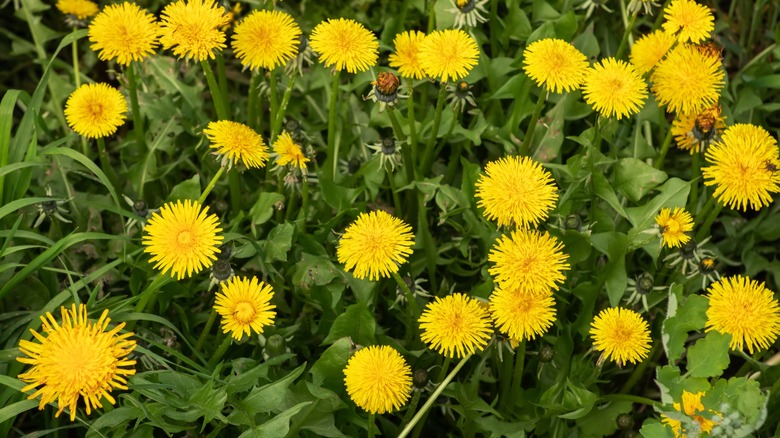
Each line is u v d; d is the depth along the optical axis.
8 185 0.69
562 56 0.67
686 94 0.69
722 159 0.65
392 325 0.73
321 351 0.70
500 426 0.65
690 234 0.70
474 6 0.70
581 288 0.68
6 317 0.66
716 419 0.57
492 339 0.64
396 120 0.71
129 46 0.68
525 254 0.60
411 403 0.64
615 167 0.71
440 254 0.74
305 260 0.68
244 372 0.64
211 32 0.66
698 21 0.70
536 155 0.74
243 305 0.60
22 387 0.58
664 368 0.61
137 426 0.61
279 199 0.70
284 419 0.59
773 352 0.72
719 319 0.61
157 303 0.70
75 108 0.69
